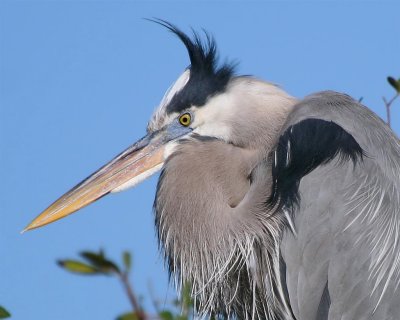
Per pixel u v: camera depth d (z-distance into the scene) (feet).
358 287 27.50
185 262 29.66
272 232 28.40
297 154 28.71
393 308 27.63
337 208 27.81
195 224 29.25
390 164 29.07
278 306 29.27
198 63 31.78
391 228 28.12
